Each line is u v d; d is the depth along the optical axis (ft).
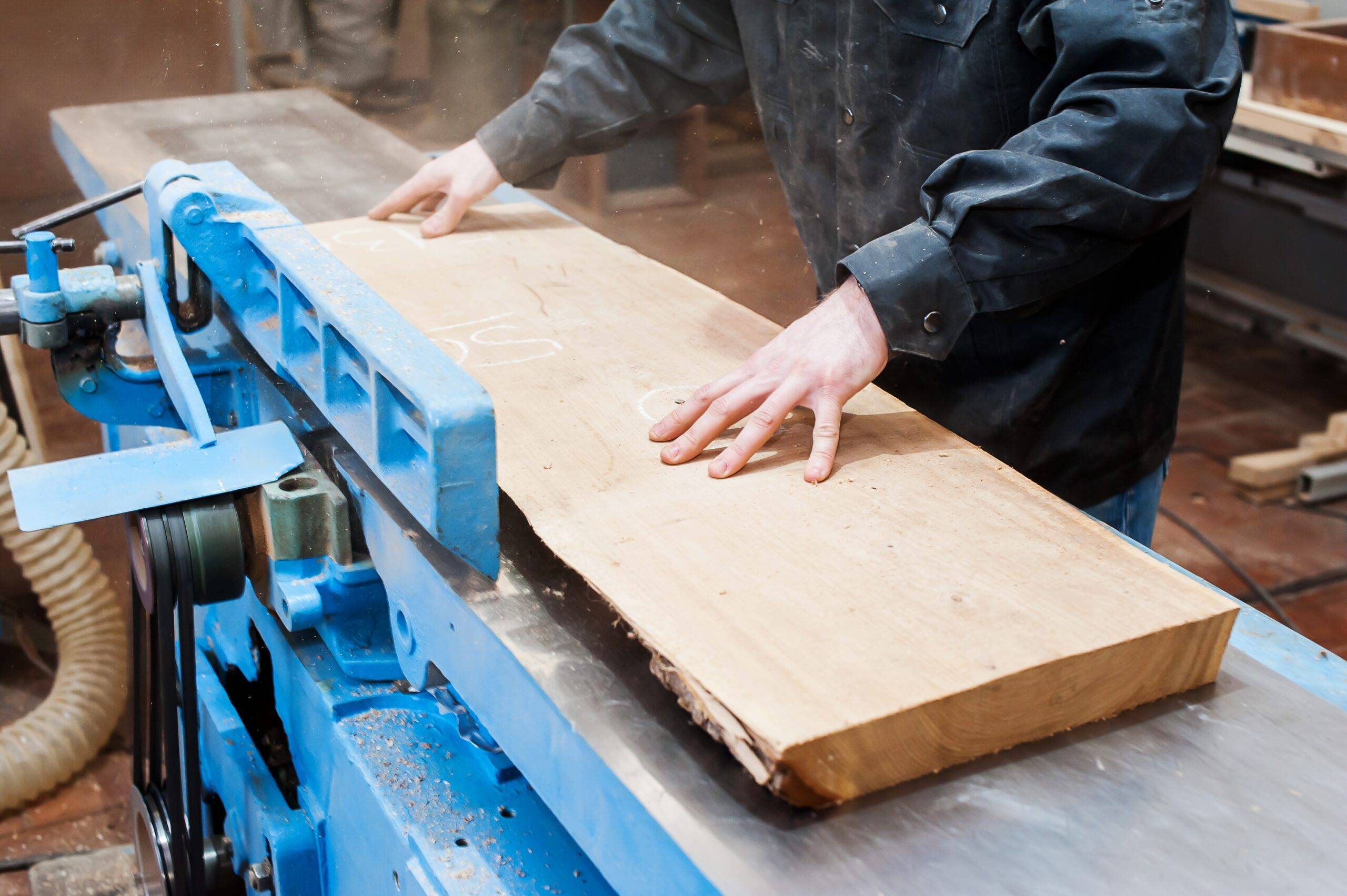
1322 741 2.26
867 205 3.89
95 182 4.45
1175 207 3.01
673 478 2.74
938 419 3.95
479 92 4.86
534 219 4.60
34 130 4.89
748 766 1.91
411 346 2.49
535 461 2.78
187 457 2.94
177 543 2.86
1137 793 2.10
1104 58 3.02
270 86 4.68
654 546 2.43
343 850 3.14
